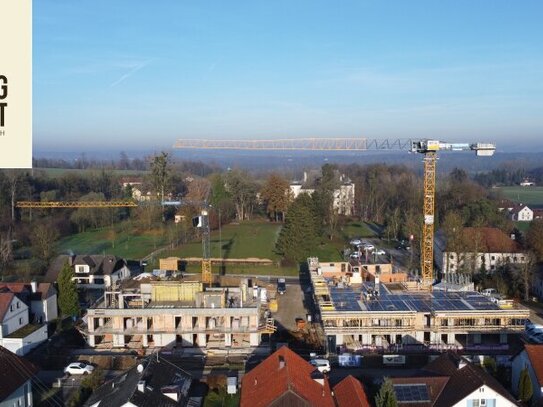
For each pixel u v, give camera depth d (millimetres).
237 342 70125
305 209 118500
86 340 69625
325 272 92625
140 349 68000
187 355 66250
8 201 143500
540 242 101875
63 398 54531
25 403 50875
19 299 69188
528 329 72125
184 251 130500
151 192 166000
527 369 51844
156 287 73000
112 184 196500
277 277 106938
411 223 134250
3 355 51094
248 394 45688
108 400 45562
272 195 171500
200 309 69250
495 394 44094
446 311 67125
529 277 91312
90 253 126250
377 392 46906
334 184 170375
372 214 183250
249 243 140125
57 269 97562
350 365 62344
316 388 45781
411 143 103500
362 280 88000
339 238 147250
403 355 63688
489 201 146375
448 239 108938
